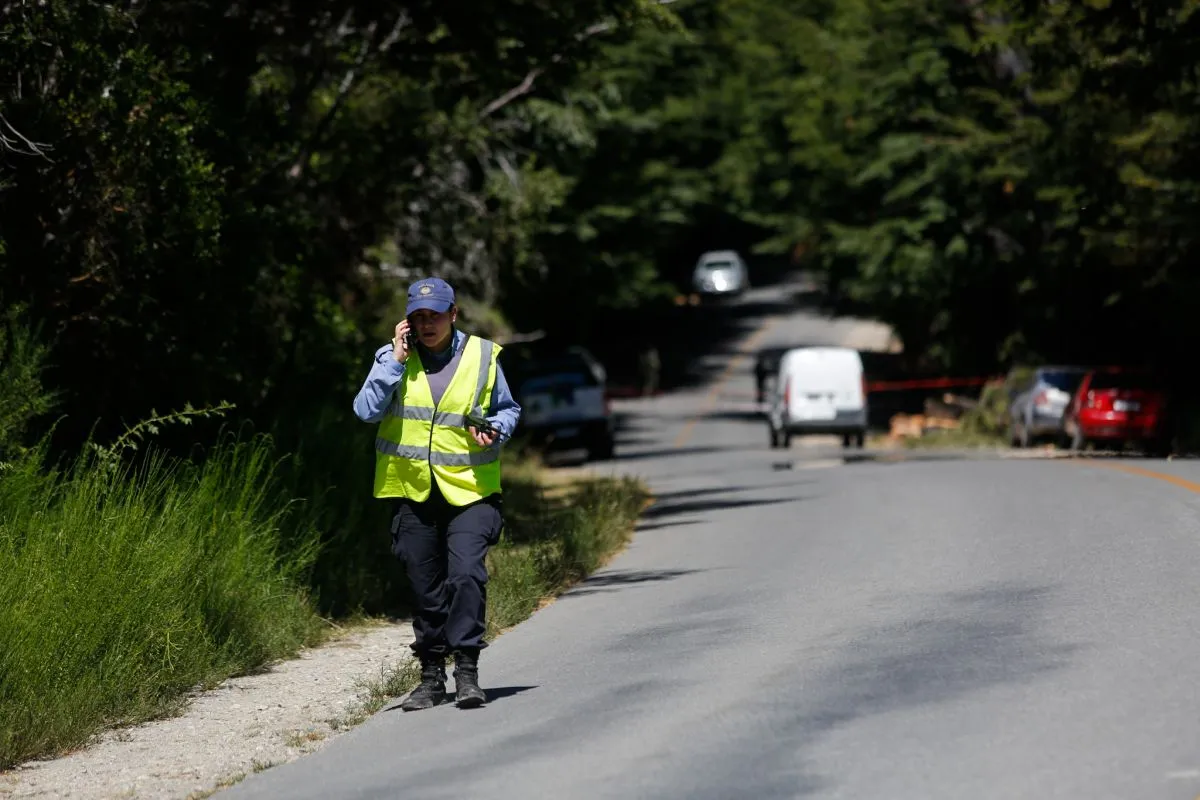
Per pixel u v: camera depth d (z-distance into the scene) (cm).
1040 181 10344
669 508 5747
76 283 3619
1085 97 7038
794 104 15425
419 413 2298
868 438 12719
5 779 2173
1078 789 1698
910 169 12031
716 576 3616
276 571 3309
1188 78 6419
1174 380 11219
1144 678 2202
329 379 4869
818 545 4031
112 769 2194
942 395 15062
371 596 3638
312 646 3195
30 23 3541
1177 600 2811
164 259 3747
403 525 2336
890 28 11906
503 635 3025
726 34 16050
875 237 12244
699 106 15900
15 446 3134
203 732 2408
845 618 2848
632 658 2623
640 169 15050
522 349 12556
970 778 1758
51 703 2405
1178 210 8288
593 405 10138
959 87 11456
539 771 1902
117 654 2619
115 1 3919
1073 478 5581
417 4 5447
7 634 2458
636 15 5556
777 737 1986
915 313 13638
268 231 4222
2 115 3444
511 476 7544
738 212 18638
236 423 4047
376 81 6303
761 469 8181
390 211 6462
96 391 3731
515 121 8350
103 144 3584
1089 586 3016
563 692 2388
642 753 1953
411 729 2231
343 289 6688
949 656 2420
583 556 4022
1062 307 11688
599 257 14962
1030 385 9975
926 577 3294
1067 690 2150
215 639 2931
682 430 14588
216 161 4141
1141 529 3847
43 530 2781
